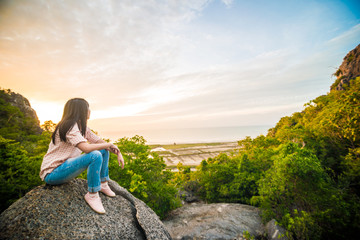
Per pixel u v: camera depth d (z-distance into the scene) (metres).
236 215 5.38
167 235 3.05
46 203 2.26
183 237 4.57
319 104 10.53
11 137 27.02
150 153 6.85
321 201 3.89
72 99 2.48
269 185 4.95
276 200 4.68
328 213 3.65
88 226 2.29
